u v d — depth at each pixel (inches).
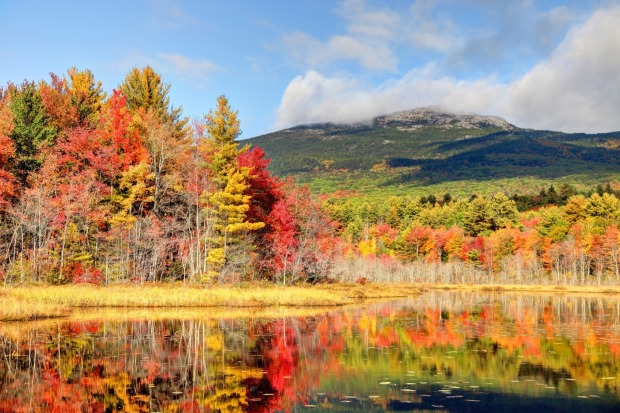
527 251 3826.3
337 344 862.5
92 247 1786.4
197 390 569.6
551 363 715.4
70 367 666.8
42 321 1063.0
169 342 852.6
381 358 749.3
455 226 4571.9
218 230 1819.6
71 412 482.9
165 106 2501.2
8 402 514.0
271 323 1111.0
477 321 1213.7
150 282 1706.4
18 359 705.6
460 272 3924.7
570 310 1555.1
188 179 1884.8
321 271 2263.8
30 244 1745.8
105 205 1785.2
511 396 552.7
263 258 2044.8
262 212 2020.2
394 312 1424.7
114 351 770.8
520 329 1065.5
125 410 493.4
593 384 603.2
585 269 3772.1
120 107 2066.9
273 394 557.0
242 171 1774.1
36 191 1585.9
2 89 2266.2
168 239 1836.9
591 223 3826.3
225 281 1765.5
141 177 1813.5
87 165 1856.5
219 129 1892.2
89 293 1380.4
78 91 2279.8
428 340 909.2
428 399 539.8
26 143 1755.7
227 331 983.0
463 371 669.3
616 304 1835.6
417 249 4281.5
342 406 515.8
